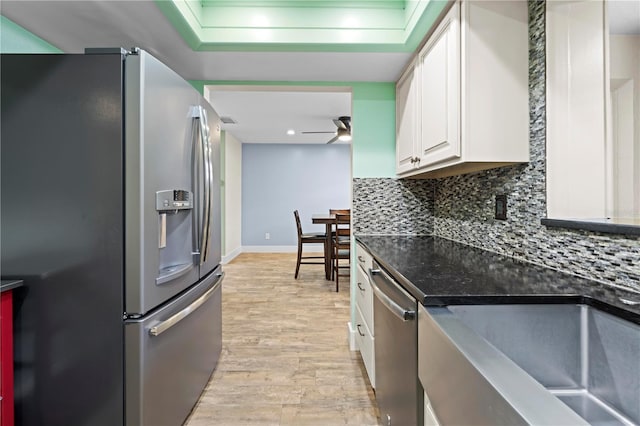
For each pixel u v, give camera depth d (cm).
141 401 125
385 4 196
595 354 90
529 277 116
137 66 125
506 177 162
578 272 119
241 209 741
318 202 751
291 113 469
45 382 125
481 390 58
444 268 132
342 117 485
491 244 175
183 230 162
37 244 124
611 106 112
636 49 106
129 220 124
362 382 209
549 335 94
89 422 124
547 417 45
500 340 94
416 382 103
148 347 129
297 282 468
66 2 154
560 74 129
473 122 142
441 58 162
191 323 173
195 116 170
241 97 397
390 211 258
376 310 169
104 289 124
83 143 125
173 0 157
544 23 134
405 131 228
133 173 124
